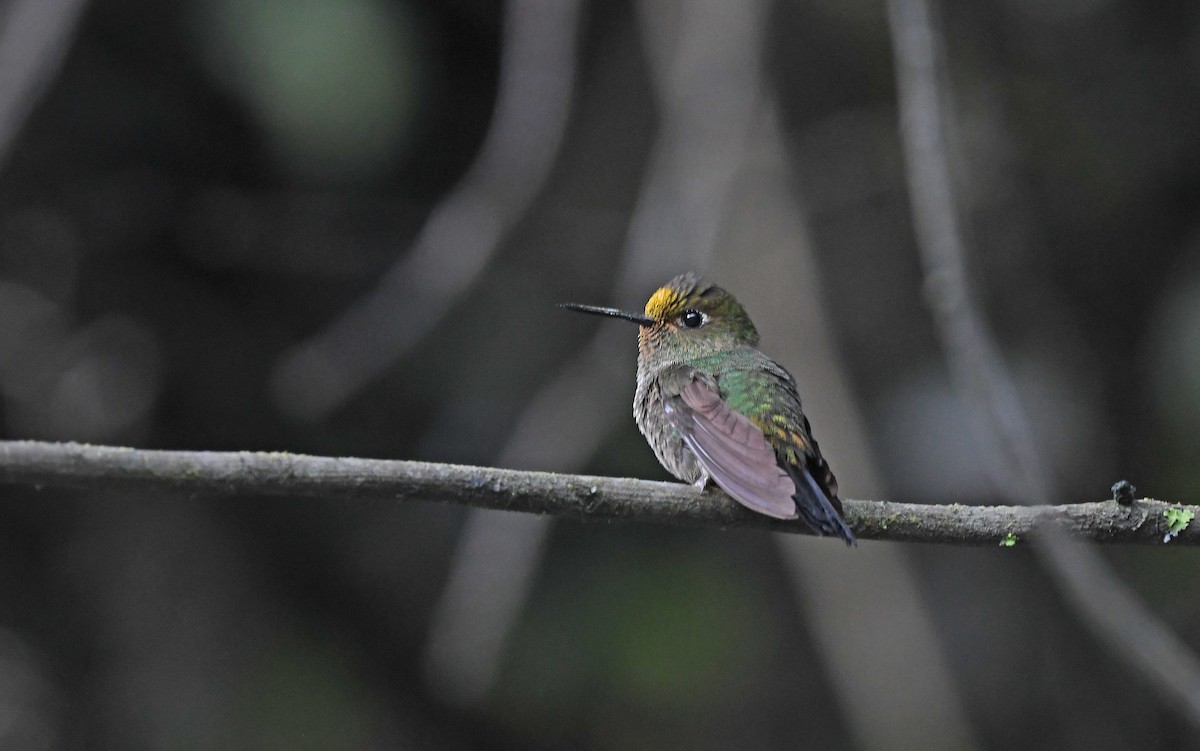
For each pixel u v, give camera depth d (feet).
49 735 34.42
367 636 38.73
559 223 39.24
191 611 36.60
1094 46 40.75
